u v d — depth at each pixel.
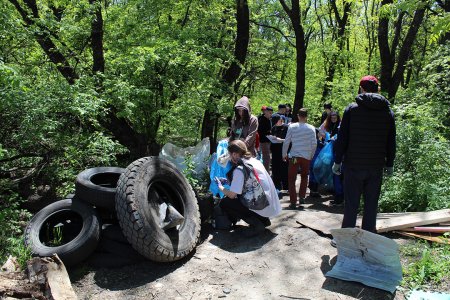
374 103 4.27
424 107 8.21
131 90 8.59
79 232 4.92
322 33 22.83
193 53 9.26
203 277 4.25
